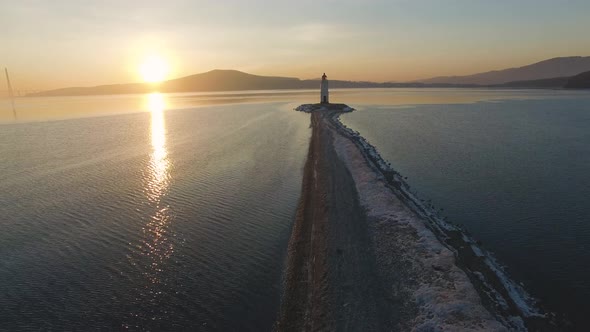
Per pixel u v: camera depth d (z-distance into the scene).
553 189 24.52
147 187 25.36
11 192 24.61
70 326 11.72
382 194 21.38
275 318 12.13
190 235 17.94
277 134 48.69
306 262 15.28
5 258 15.87
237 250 16.50
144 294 13.30
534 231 18.41
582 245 16.88
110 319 12.02
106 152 37.59
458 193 24.19
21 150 39.28
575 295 13.27
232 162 32.53
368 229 17.09
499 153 35.88
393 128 55.19
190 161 33.00
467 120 64.38
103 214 20.55
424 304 11.43
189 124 61.84
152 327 11.66
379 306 11.65
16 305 12.74
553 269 14.98
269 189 24.84
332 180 25.09
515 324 10.91
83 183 26.41
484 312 10.83
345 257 14.71
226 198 23.08
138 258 15.78
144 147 40.22
